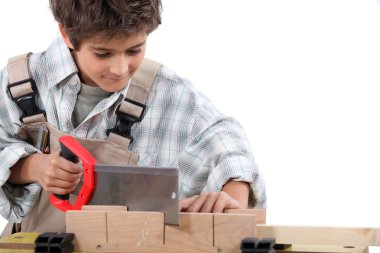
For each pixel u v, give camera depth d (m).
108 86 1.71
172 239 1.39
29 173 1.83
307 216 2.80
